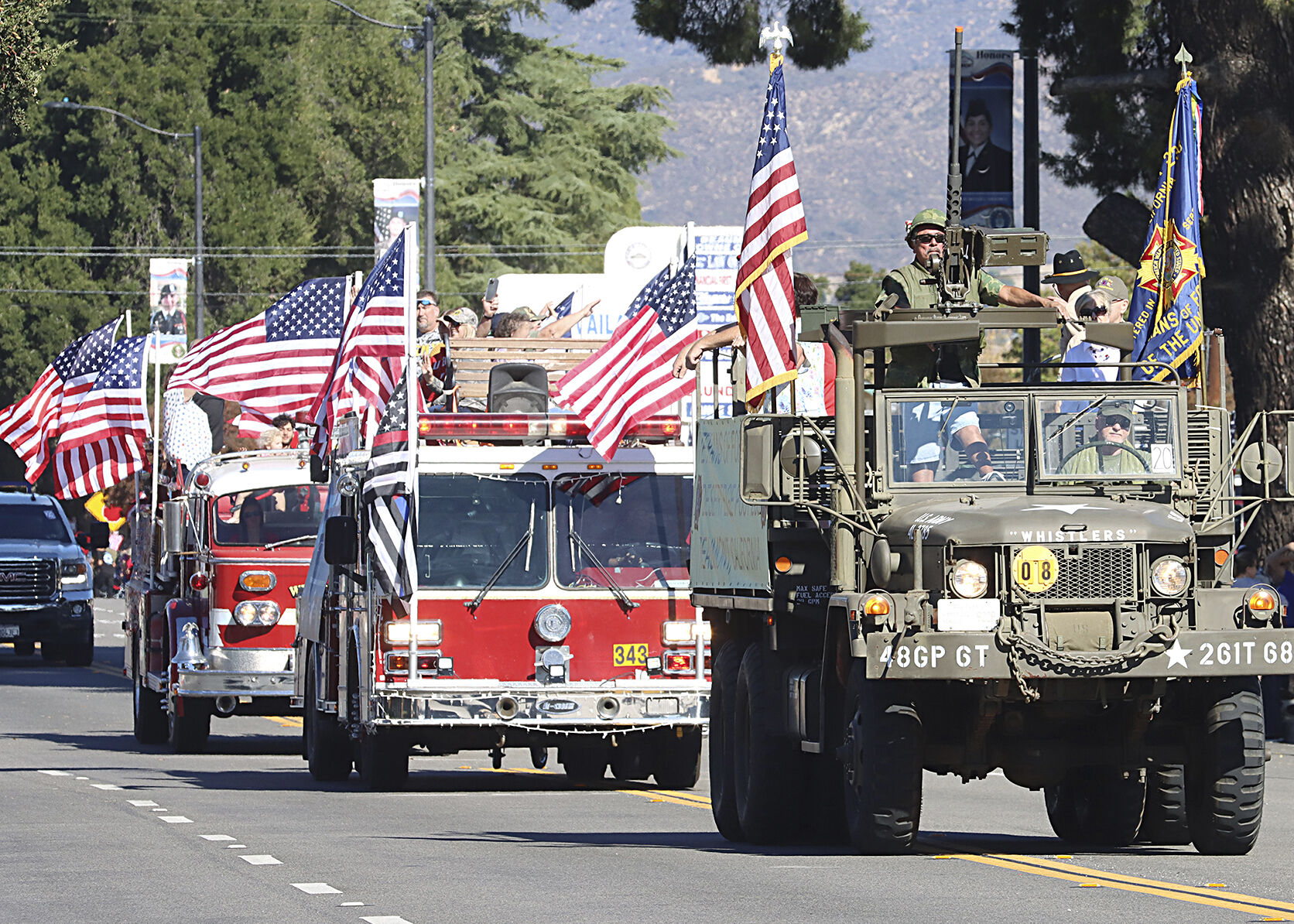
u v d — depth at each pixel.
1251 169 94.75
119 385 100.62
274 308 86.69
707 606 52.53
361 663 65.44
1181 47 70.25
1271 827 52.38
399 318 74.06
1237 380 97.62
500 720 64.00
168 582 86.00
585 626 64.75
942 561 41.91
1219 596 42.34
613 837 51.62
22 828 53.72
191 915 37.94
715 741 52.06
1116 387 45.69
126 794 64.25
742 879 41.75
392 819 56.47
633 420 66.25
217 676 81.56
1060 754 43.91
